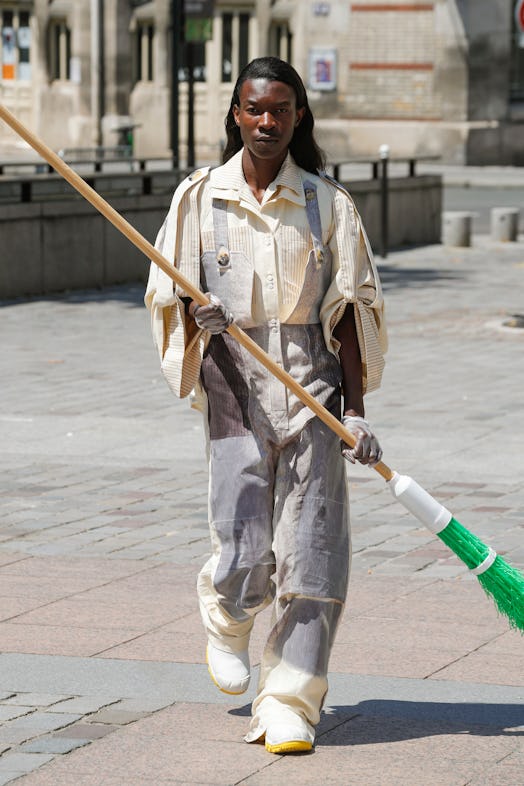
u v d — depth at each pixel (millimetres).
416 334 24094
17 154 74750
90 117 74125
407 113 69375
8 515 12617
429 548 11586
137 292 29406
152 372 20359
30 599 10102
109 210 7262
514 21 67938
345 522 7617
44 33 75000
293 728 7371
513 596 7582
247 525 7555
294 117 7496
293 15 70625
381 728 7762
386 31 69250
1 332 24016
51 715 7895
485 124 68500
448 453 15109
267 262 7555
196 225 7629
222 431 7609
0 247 27625
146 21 72188
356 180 36719
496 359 21594
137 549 11523
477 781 7043
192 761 7277
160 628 9461
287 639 7516
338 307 7570
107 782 6996
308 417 7504
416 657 8906
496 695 8266
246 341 7324
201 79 72250
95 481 13953
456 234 38781
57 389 18953
